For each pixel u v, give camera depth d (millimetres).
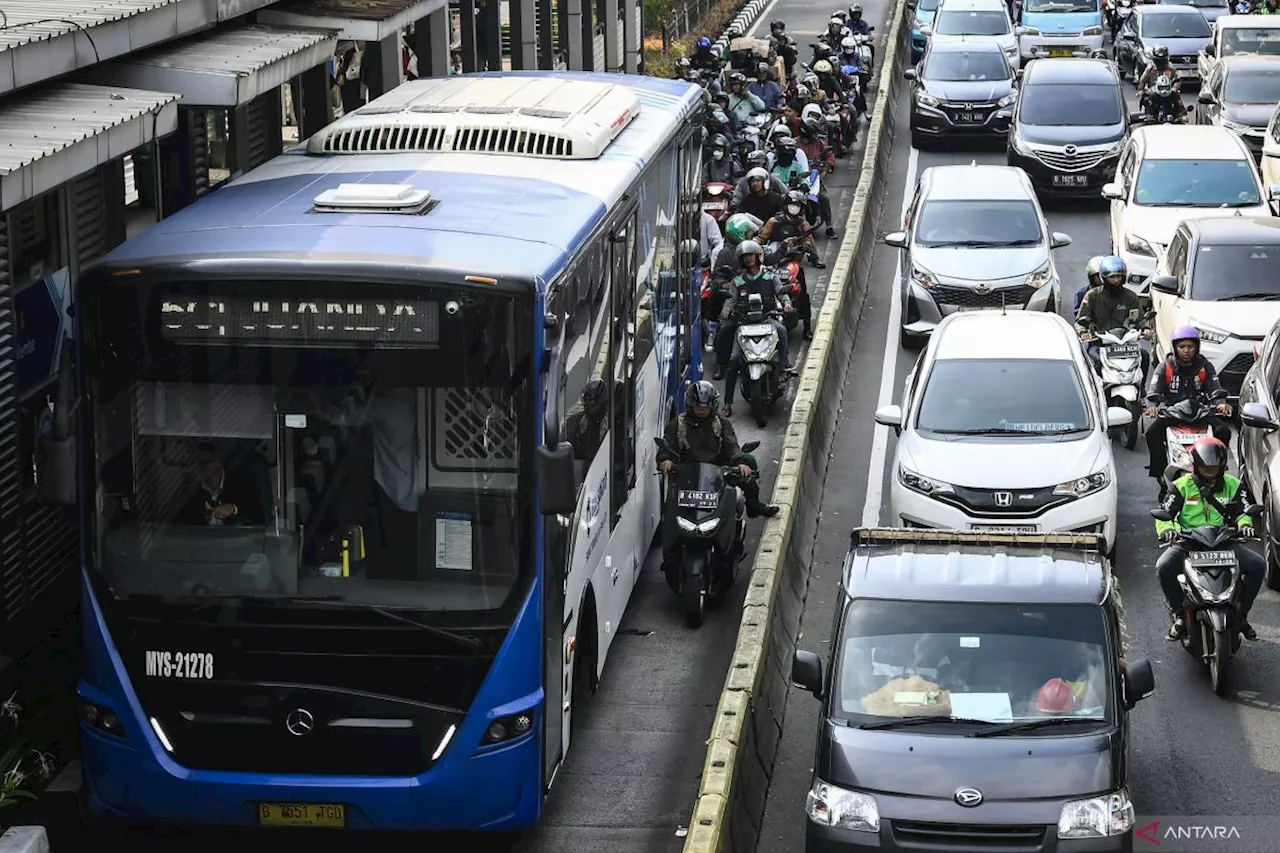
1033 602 25172
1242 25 96312
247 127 43969
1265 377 39688
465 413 23234
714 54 85500
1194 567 31328
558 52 86188
